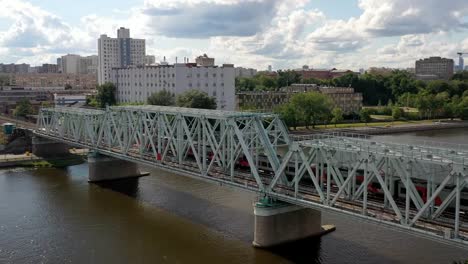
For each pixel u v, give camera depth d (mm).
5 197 86000
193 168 71375
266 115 62625
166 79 181125
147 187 91688
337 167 51531
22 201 83188
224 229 66062
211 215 72500
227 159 70312
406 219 43562
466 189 47438
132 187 92125
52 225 69625
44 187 93875
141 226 68375
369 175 48781
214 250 58656
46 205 80312
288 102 186125
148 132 79500
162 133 77875
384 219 45750
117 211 76125
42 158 123312
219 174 66250
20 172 109812
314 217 61125
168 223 69375
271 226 58188
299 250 57469
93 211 76375
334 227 63781
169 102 162375
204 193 85562
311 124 174750
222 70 184500
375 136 160375
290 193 56906
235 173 66000
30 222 71125
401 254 55094
